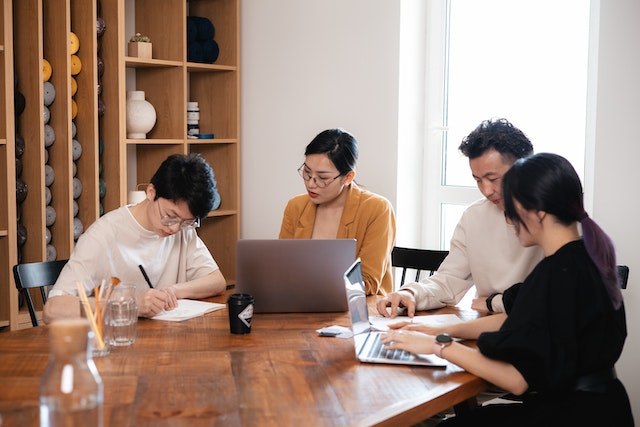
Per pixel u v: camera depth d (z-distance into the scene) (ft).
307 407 5.96
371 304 9.50
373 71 13.73
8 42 12.01
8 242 12.26
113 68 13.42
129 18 14.83
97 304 7.16
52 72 12.92
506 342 6.59
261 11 15.03
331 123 14.32
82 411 4.41
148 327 8.21
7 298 12.40
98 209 13.35
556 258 6.80
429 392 6.36
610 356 6.86
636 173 11.06
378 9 13.57
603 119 11.32
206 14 15.44
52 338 4.43
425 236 14.30
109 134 13.60
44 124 12.78
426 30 13.97
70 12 13.12
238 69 15.17
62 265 9.97
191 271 9.97
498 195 8.61
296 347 7.57
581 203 6.93
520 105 13.14
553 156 6.96
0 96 12.10
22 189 12.57
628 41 11.02
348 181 10.62
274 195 15.20
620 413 6.84
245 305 7.93
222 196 15.60
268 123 15.15
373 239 10.61
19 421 5.53
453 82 13.84
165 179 8.55
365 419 5.74
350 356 7.31
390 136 13.62
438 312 9.10
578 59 12.43
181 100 14.40
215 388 6.33
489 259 9.18
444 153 14.05
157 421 5.60
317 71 14.40
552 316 6.64
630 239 11.18
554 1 12.64
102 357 7.11
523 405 7.34
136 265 9.27
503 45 13.25
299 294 8.85
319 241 8.77
